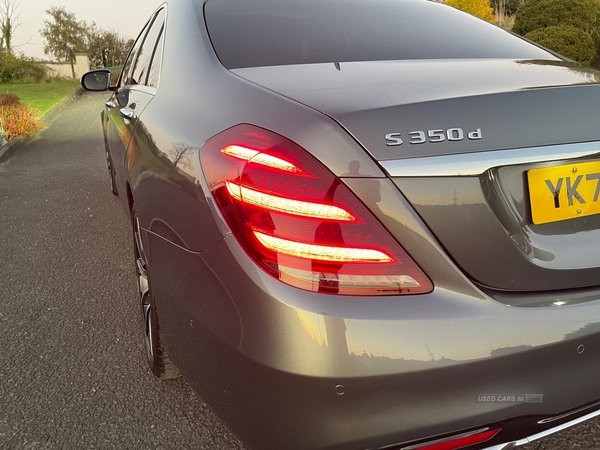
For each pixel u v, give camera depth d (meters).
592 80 1.54
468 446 1.32
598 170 1.43
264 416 1.27
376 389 1.19
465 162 1.24
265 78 1.55
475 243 1.27
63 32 28.86
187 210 1.45
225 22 2.05
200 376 1.47
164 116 1.85
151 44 2.74
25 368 2.39
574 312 1.33
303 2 2.26
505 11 27.30
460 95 1.30
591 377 1.38
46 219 4.62
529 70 1.65
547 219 1.38
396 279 1.21
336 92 1.37
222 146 1.36
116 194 5.17
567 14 19.80
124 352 2.51
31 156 7.59
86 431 1.98
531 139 1.31
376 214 1.20
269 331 1.21
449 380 1.22
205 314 1.37
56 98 15.11
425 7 2.45
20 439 1.95
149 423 2.02
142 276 2.37
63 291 3.18
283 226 1.21
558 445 1.87
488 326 1.24
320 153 1.21
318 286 1.20
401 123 1.23
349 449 1.24
